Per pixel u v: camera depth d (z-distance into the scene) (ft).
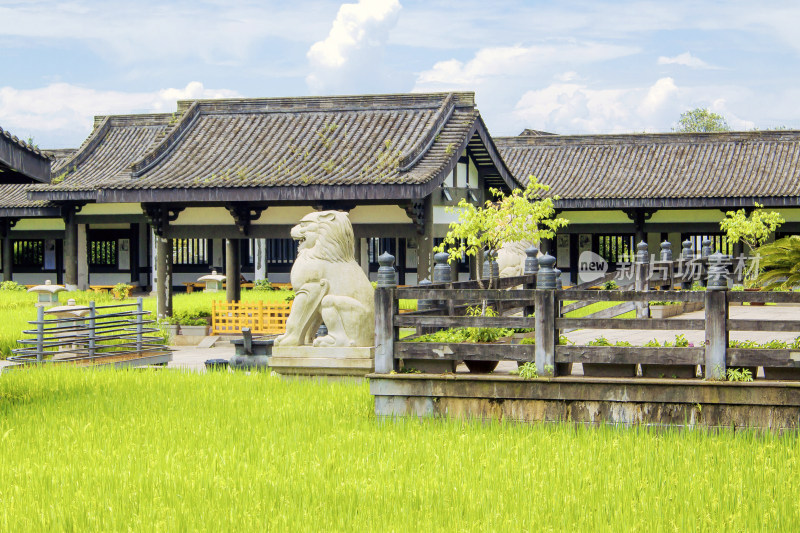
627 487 27.22
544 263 36.01
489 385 36.29
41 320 55.26
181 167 84.23
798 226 117.50
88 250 138.82
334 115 90.43
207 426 36.63
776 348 34.30
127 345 59.93
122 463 31.19
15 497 27.50
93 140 128.98
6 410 40.93
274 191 77.51
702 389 33.91
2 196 131.64
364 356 48.70
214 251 139.74
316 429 36.17
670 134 132.36
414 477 28.89
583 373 37.27
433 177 75.97
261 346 57.26
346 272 49.93
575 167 132.05
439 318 37.40
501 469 29.27
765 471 28.22
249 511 25.76
